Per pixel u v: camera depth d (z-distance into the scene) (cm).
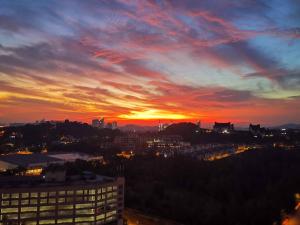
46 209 18525
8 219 17925
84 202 19225
